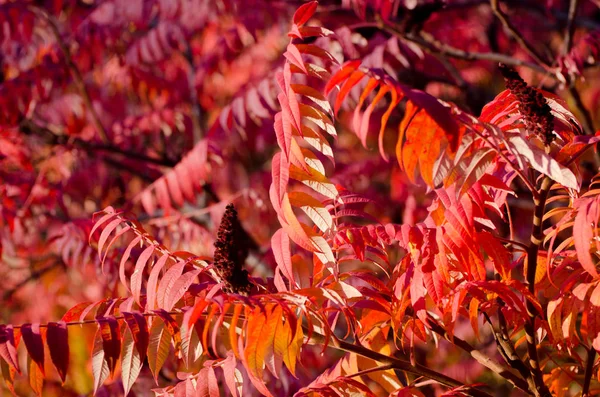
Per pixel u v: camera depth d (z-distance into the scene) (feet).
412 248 6.95
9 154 17.93
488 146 6.32
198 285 7.30
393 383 7.62
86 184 19.72
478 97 16.43
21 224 18.20
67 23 22.22
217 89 24.17
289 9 18.06
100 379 6.36
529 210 18.38
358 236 7.16
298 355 6.67
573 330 6.97
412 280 6.61
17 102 17.70
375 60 13.23
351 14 16.44
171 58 22.30
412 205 16.76
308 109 6.62
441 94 18.97
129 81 20.62
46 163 19.47
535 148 6.06
